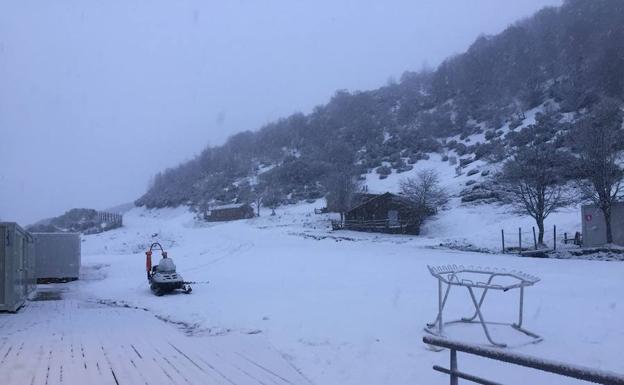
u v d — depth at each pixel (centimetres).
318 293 1476
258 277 2022
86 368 736
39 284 2372
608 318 993
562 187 3706
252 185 10375
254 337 945
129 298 1689
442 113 11456
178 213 11288
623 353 754
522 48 11538
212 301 1454
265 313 1186
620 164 3669
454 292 1386
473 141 9244
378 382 657
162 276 1691
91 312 1382
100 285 2239
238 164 12938
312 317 1102
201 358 794
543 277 1717
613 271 1909
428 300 1266
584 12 10838
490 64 12000
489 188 5525
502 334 877
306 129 13725
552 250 2884
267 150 13550
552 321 977
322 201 8050
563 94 8850
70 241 2498
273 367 736
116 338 972
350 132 12131
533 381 641
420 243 3747
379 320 1038
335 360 766
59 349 873
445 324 955
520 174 3512
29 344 919
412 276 1823
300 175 9750
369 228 5334
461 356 759
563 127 7112
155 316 1284
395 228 5144
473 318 969
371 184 7894
